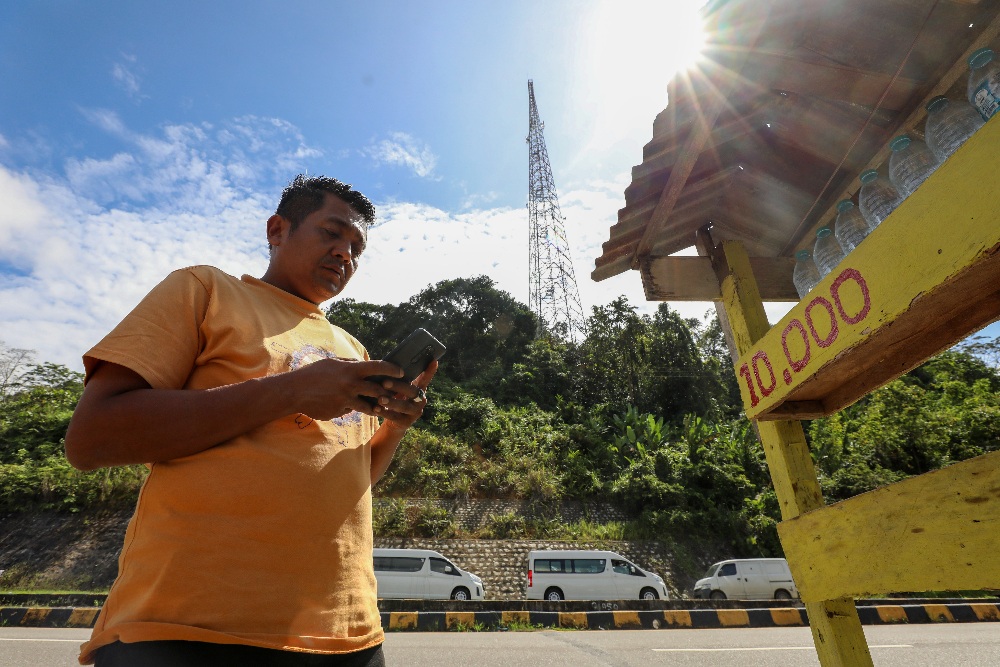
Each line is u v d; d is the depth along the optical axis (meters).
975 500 0.90
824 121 1.96
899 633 6.43
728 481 19.41
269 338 1.04
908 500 1.06
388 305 48.31
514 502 18.73
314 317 1.25
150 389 0.83
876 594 1.15
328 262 1.29
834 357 1.21
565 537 16.69
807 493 1.70
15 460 19.62
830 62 1.71
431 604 8.34
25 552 14.60
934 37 1.59
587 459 22.72
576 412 29.78
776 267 2.42
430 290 48.53
